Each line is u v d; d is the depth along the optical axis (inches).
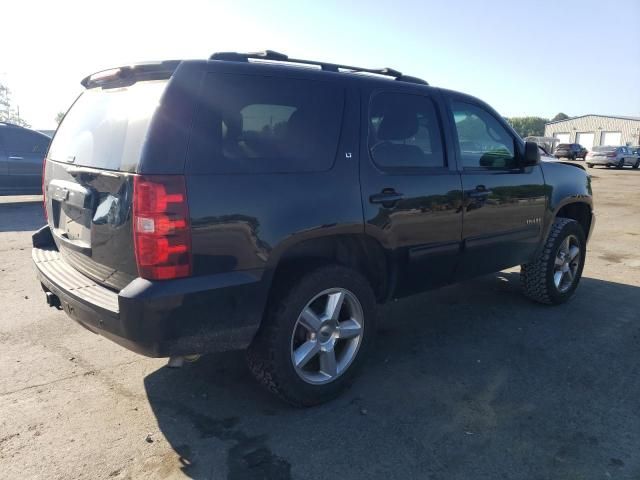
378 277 136.7
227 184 101.2
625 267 265.0
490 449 107.3
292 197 109.9
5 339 158.7
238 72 107.7
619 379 138.7
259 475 98.1
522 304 199.5
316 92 119.6
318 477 97.9
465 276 158.6
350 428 114.2
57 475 97.0
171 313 96.0
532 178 175.2
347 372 126.8
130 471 98.7
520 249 175.6
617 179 918.4
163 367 141.9
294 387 116.7
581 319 183.9
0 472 97.4
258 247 105.2
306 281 115.0
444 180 142.9
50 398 124.6
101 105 119.8
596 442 110.3
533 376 139.9
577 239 199.9
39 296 200.1
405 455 104.9
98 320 102.0
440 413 120.8
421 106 142.9
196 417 117.7
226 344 105.2
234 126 105.3
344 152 121.0
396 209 129.7
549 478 98.7
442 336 167.3
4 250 281.0
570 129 2628.0
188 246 96.7
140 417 117.3
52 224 137.1
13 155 432.1
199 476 97.7
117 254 101.4
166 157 95.3
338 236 123.9
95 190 108.0
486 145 162.9
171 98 98.1
